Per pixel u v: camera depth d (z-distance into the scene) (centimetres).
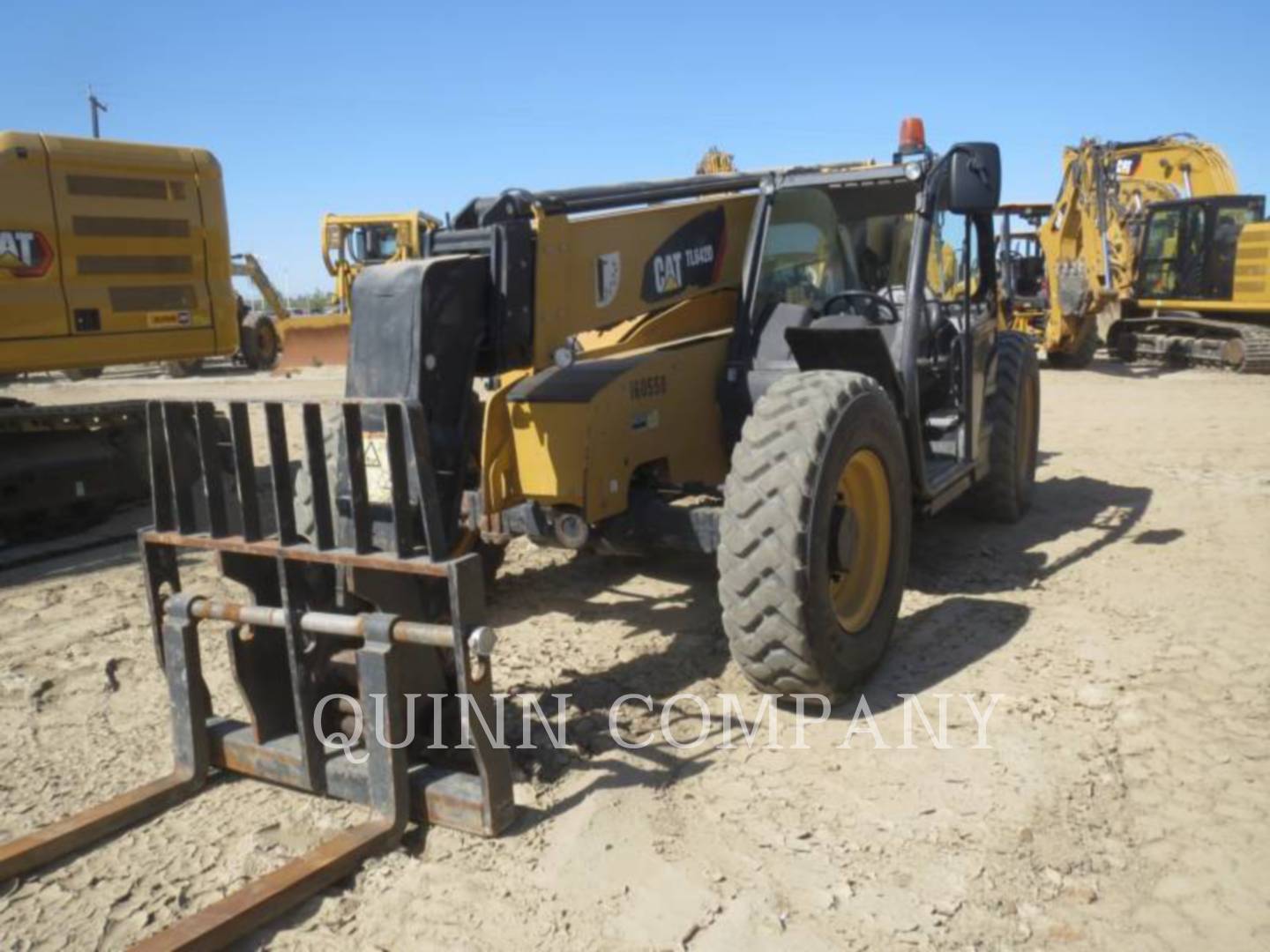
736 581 380
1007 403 666
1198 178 1805
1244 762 362
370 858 315
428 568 312
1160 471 872
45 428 772
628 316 445
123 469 826
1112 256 1745
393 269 370
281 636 368
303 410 330
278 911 285
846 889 294
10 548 739
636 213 445
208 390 1758
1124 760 366
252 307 2669
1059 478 852
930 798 342
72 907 296
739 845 316
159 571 370
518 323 385
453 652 340
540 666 461
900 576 452
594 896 293
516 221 382
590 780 357
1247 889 294
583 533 416
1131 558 609
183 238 773
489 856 313
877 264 577
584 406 405
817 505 377
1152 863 306
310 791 350
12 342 678
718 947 271
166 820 341
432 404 367
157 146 762
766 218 504
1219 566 589
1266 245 1575
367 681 320
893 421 441
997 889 294
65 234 700
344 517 376
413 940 277
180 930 268
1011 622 500
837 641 395
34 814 347
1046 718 397
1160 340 1758
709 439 500
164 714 429
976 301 646
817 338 461
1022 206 1877
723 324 520
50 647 511
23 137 681
